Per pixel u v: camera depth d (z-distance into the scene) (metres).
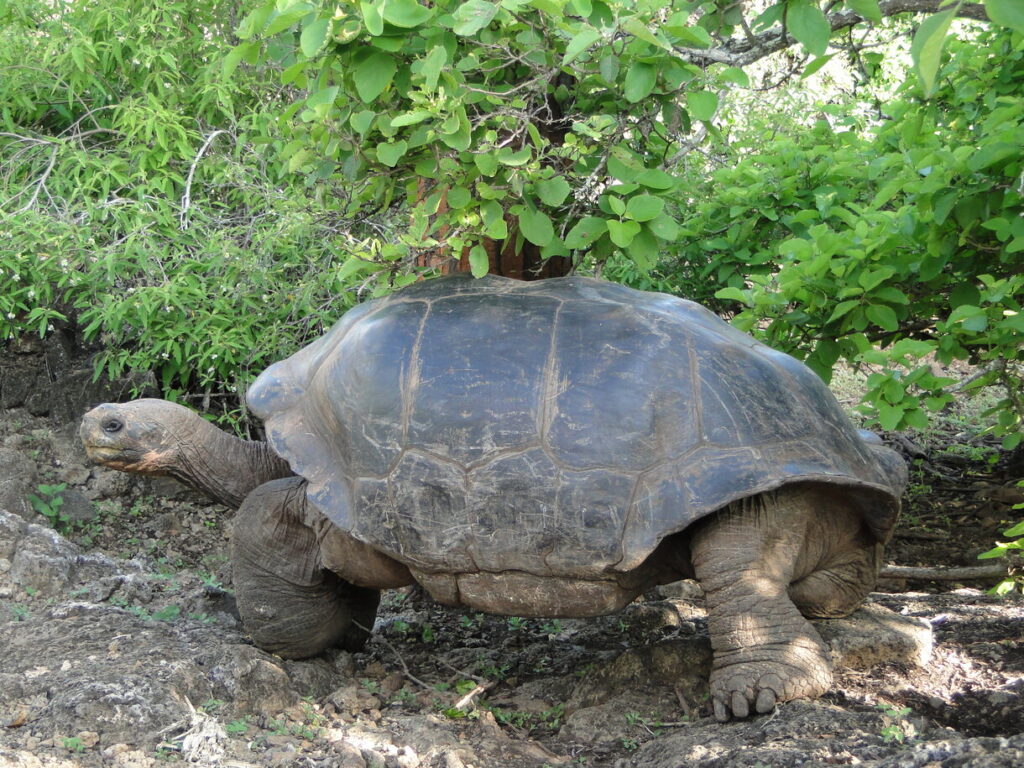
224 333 5.30
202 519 5.68
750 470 2.93
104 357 5.60
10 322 5.79
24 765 2.59
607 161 3.42
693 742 2.84
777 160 5.24
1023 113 3.54
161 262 5.47
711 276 5.75
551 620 4.48
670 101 3.41
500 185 3.30
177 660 3.26
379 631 4.39
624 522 2.94
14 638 3.58
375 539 3.12
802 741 2.70
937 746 2.38
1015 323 3.33
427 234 3.69
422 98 2.93
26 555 4.21
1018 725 3.04
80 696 2.90
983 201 3.48
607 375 3.05
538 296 3.32
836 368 7.60
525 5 3.04
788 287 4.01
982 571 4.71
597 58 3.21
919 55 1.52
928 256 3.86
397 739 3.04
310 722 3.16
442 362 3.15
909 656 3.46
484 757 2.99
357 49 3.04
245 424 5.69
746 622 3.03
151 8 6.12
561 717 3.39
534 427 3.02
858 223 3.89
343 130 3.28
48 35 6.30
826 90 6.81
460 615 4.63
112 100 6.34
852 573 3.48
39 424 5.85
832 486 3.16
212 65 5.91
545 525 2.97
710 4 3.04
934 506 5.98
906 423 3.79
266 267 5.31
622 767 2.88
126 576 4.32
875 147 5.03
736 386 3.08
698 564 3.10
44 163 5.97
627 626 4.29
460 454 3.04
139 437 3.66
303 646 3.59
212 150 6.17
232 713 3.14
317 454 3.29
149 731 2.88
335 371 3.32
